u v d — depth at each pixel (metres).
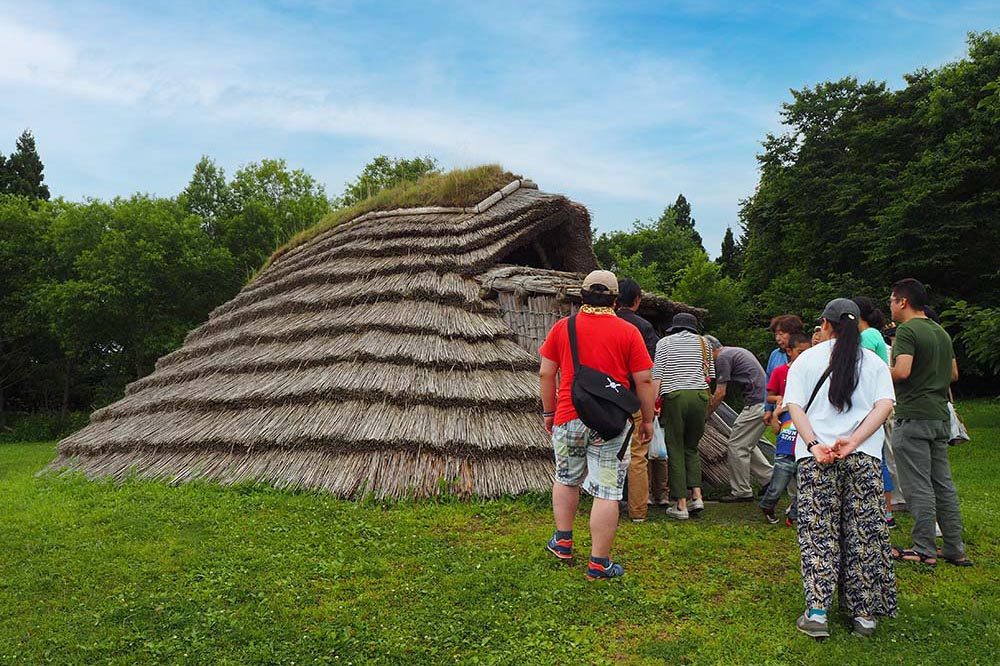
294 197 34.16
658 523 6.03
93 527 5.82
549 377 4.91
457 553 5.13
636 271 28.11
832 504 4.01
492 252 9.09
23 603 4.32
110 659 3.67
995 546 5.57
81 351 27.66
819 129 26.70
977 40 23.33
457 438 6.76
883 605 3.98
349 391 7.22
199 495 6.61
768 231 29.28
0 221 28.06
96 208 26.56
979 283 23.19
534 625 4.00
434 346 7.71
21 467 13.74
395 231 9.91
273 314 9.52
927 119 23.03
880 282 24.34
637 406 4.56
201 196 33.31
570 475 4.86
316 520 5.83
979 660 3.70
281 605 4.24
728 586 4.67
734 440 7.04
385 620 4.06
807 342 6.30
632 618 4.15
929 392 5.09
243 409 7.79
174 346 25.27
